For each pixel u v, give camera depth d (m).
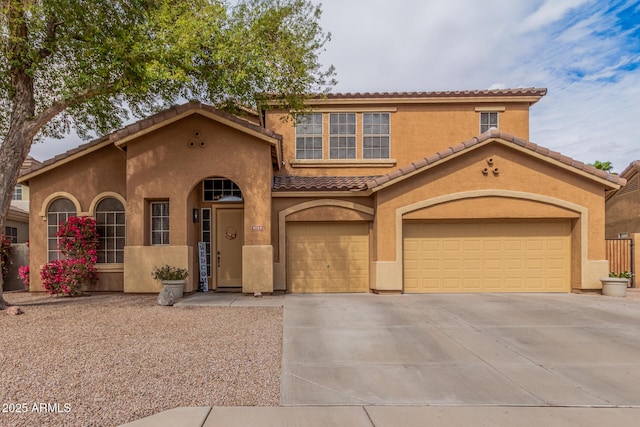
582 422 4.36
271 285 11.89
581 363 6.24
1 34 9.04
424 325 8.36
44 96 11.73
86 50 9.34
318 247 12.97
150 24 9.25
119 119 13.05
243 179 12.06
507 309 9.88
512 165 12.31
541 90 15.27
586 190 12.22
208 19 9.40
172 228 11.89
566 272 12.52
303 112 12.55
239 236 13.33
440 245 12.62
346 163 15.23
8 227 17.67
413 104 15.52
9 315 8.80
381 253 12.27
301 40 10.89
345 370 5.88
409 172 12.04
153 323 8.21
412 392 5.14
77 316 8.79
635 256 13.88
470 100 15.36
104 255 12.58
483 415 4.51
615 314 9.36
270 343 7.00
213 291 12.99
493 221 12.55
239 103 12.65
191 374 5.54
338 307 10.08
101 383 5.16
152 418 4.32
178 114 11.63
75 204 12.67
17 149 9.89
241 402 4.77
